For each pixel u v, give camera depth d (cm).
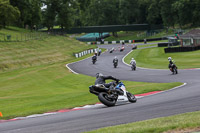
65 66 5684
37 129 976
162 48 8588
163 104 1336
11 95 2870
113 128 843
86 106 1592
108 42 13738
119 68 4903
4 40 7600
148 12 17475
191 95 1599
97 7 17950
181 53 6669
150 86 2312
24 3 12681
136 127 823
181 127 795
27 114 1425
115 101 1441
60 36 12325
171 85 2306
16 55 6744
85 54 8938
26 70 5322
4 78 4450
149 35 15950
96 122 1016
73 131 904
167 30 15125
